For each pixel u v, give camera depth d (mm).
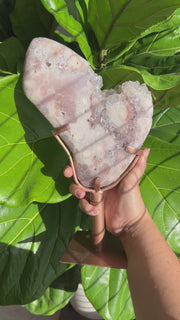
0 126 581
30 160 604
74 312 1044
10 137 588
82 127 420
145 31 593
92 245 536
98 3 581
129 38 621
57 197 604
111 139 431
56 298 833
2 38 844
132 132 434
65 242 723
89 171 446
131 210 507
